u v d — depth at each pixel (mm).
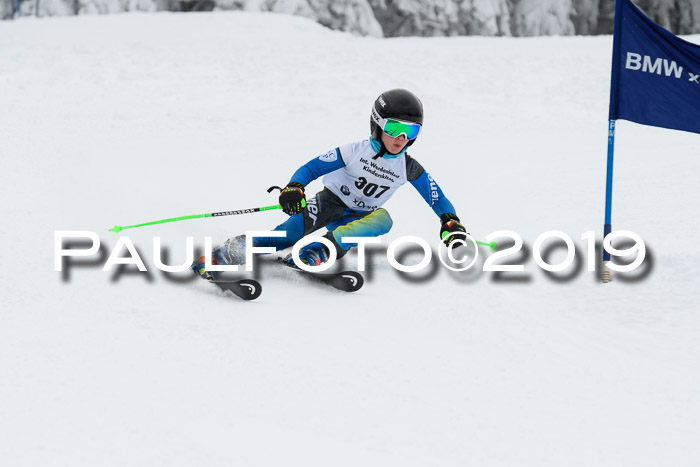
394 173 10305
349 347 7801
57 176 15953
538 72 32094
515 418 6461
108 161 18000
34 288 8898
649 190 14797
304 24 45094
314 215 10273
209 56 34219
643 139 22094
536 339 8289
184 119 24000
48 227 11891
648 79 10141
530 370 7500
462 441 6000
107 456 5434
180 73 31062
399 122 9703
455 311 9023
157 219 12852
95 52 35188
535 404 6766
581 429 6328
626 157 19016
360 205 10531
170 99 26922
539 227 12555
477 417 6434
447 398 6770
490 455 5805
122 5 55281
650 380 7395
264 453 5617
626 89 10234
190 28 42500
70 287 8977
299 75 30734
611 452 5949
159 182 15969
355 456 5660
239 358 7297
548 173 17203
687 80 9977
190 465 5379
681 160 18047
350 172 10258
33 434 5668
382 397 6703
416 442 5938
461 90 29469
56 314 8133
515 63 33594
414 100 9805
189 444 5656
